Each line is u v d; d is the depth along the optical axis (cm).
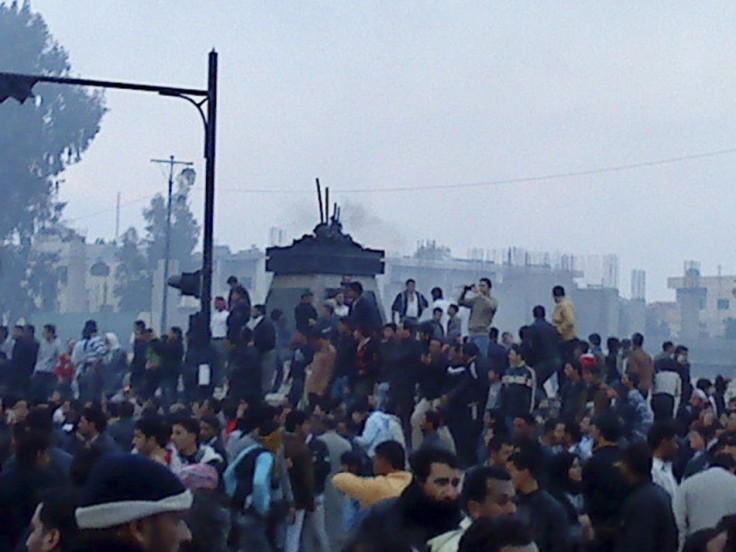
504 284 7200
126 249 7588
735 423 1498
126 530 392
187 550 654
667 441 1103
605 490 898
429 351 2017
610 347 2353
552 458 974
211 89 2122
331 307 2470
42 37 6638
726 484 977
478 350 2039
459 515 733
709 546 609
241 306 2439
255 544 1096
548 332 2247
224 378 2472
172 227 7669
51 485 749
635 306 7956
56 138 6462
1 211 6362
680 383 2336
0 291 6425
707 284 8344
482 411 1973
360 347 2133
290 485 1175
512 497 720
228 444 1323
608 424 941
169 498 395
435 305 2734
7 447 993
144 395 2458
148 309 7444
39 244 7606
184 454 1136
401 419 2073
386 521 719
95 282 8056
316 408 1575
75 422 1377
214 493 924
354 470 1277
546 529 818
